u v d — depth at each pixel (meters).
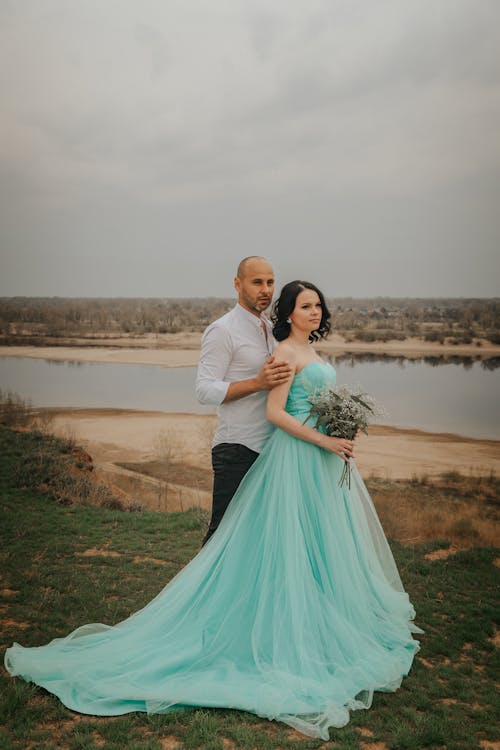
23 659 3.65
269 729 3.18
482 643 4.55
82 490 10.29
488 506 18.47
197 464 25.56
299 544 3.78
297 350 4.11
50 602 4.95
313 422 4.02
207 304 189.12
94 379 64.75
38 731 3.10
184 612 3.89
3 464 11.66
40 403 46.69
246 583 3.82
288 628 3.59
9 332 129.25
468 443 34.22
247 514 3.97
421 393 56.94
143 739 3.05
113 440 31.05
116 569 5.98
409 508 15.12
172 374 69.12
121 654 3.68
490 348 108.94
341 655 3.62
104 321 145.38
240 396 4.05
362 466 26.66
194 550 6.79
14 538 7.01
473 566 6.52
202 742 3.04
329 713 3.22
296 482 3.92
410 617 4.60
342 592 3.82
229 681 3.46
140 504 11.25
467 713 3.51
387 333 127.56
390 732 3.23
